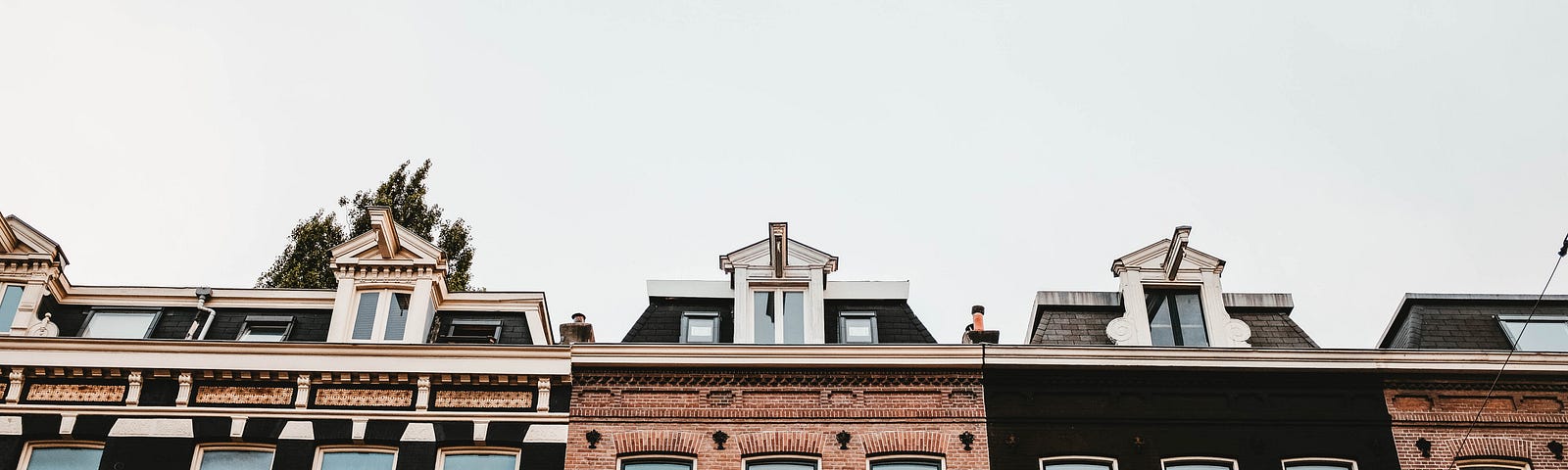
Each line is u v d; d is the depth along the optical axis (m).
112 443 18.97
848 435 19.42
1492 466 19.42
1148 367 20.03
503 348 20.02
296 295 21.77
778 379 20.06
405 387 19.81
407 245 21.69
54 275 21.27
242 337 21.25
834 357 20.03
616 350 20.05
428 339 21.20
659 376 20.08
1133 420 19.64
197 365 19.67
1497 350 20.83
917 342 21.69
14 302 20.91
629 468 19.28
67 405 19.33
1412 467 19.25
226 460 19.17
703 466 19.17
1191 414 19.69
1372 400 19.94
